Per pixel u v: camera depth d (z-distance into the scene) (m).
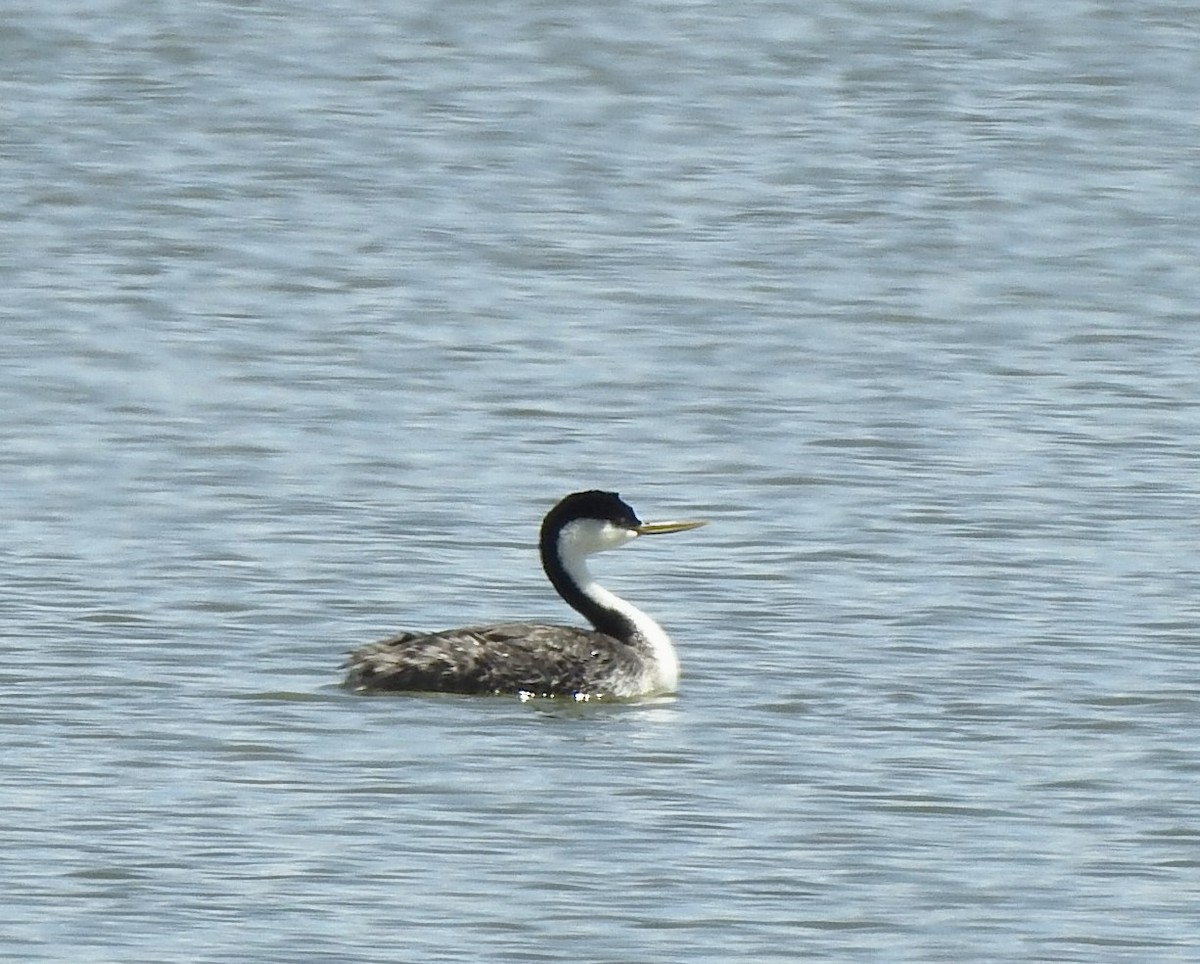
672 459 28.36
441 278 37.31
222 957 15.31
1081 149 45.75
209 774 18.34
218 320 34.78
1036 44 53.09
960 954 15.64
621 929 15.85
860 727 19.73
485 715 19.81
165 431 29.17
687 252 39.00
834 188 43.09
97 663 20.97
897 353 33.34
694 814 17.78
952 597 23.41
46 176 43.19
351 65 51.31
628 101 49.12
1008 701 20.44
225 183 43.09
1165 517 26.11
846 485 27.33
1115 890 16.69
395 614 22.88
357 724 19.48
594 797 18.05
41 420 29.61
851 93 49.66
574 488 27.22
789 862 16.97
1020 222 41.00
